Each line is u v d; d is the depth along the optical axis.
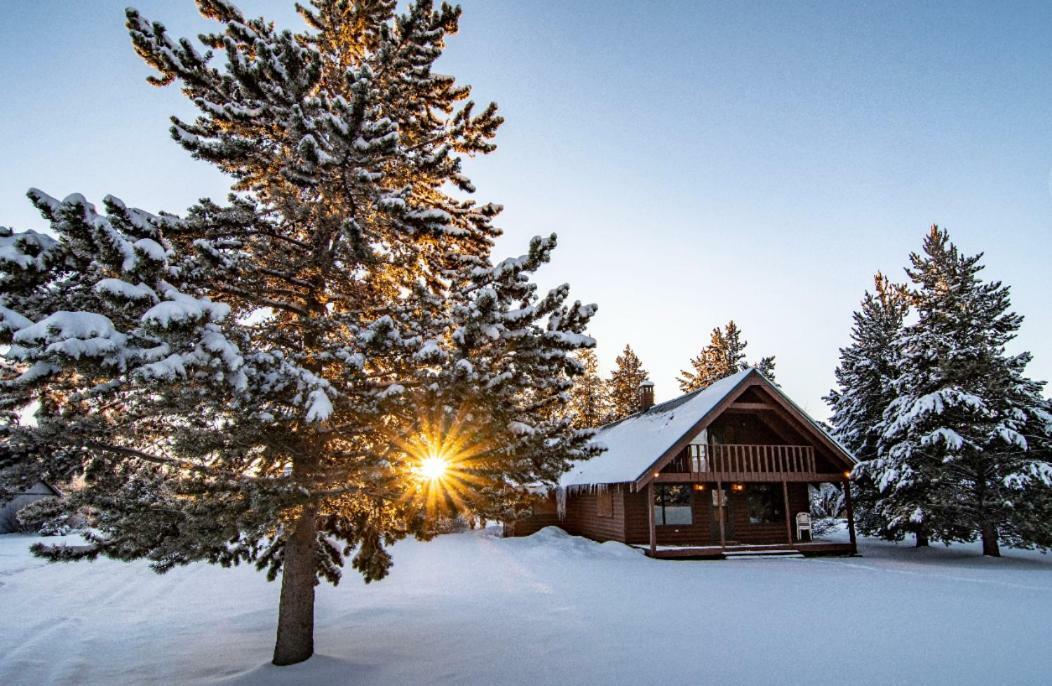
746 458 20.14
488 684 5.86
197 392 4.57
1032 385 19.44
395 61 7.60
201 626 8.87
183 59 6.47
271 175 7.11
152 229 4.29
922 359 20.41
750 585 12.24
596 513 21.55
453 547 19.69
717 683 5.93
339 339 6.44
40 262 3.83
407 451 5.87
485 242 8.87
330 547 7.26
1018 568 15.57
